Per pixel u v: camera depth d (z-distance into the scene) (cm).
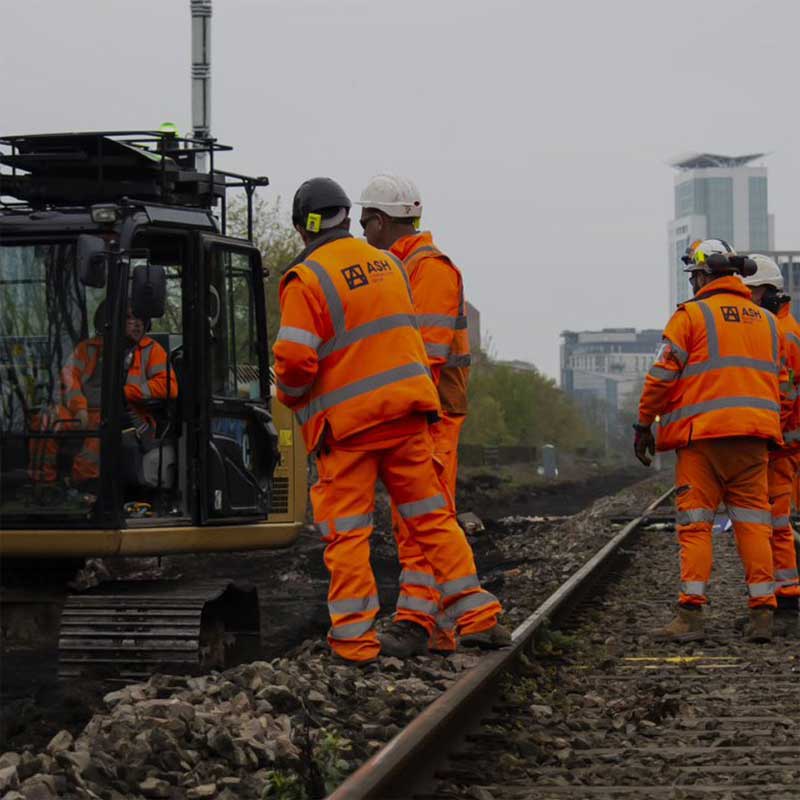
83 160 1219
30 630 1200
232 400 1252
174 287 1284
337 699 852
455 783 686
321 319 903
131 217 1156
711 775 711
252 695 841
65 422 1162
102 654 1073
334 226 934
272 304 4056
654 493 5203
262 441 1311
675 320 1211
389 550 2514
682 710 881
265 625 1435
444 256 991
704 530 1228
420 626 988
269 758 719
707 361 1202
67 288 1169
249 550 1305
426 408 923
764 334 1222
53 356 1169
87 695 968
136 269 1118
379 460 939
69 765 665
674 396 1219
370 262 924
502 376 11231
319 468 938
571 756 750
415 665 941
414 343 930
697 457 1217
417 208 1009
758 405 1205
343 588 934
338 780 678
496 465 8219
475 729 795
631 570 2023
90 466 1156
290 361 896
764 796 660
